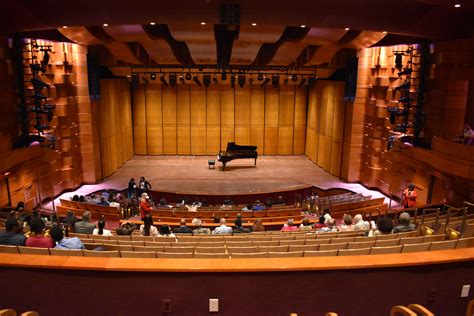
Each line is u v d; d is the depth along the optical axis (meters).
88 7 11.00
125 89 23.25
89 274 3.97
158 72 22.22
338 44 16.92
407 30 12.69
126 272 3.96
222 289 4.01
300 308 4.11
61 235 4.96
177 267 3.91
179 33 14.59
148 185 17.81
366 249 4.87
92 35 15.75
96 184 19.14
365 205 14.36
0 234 5.10
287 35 17.11
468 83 13.18
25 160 13.39
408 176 15.91
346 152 19.91
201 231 8.85
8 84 14.12
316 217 12.45
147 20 11.98
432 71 14.61
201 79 24.12
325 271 4.05
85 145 18.66
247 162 23.91
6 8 10.59
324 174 21.53
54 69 16.52
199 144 25.31
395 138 16.09
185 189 18.47
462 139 11.96
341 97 20.20
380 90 17.83
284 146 25.67
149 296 4.01
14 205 13.81
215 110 24.92
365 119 19.09
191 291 4.00
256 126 25.28
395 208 15.16
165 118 24.91
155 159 24.34
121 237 7.01
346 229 8.32
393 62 16.89
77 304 4.05
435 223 7.07
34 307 4.07
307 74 21.08
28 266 3.94
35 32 14.91
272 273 4.00
